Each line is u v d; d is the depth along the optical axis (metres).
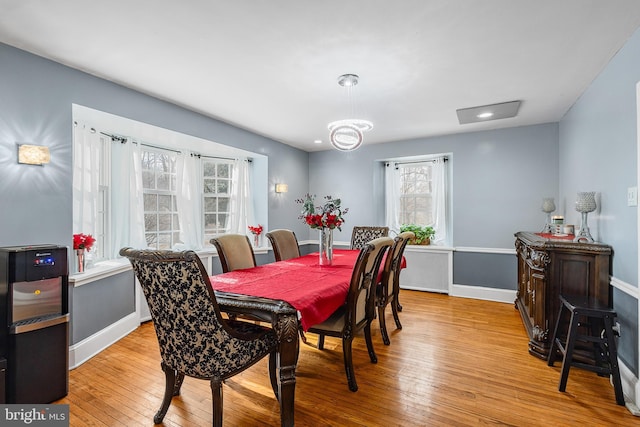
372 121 4.06
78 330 2.56
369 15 1.87
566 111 3.69
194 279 1.52
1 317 1.91
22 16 1.87
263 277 2.43
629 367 2.11
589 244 2.47
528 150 4.30
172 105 3.38
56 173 2.43
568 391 2.15
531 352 2.71
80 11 1.83
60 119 2.45
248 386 2.25
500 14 1.86
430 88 2.96
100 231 3.32
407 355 2.73
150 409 1.96
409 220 5.45
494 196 4.51
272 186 5.07
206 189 4.70
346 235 5.64
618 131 2.28
